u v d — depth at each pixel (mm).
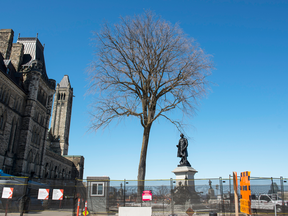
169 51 26234
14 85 51938
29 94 58031
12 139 52250
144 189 19438
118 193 19641
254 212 18391
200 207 18547
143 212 17281
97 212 19344
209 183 19062
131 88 27844
